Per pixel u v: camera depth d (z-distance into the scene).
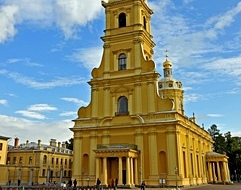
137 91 44.56
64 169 85.38
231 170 87.31
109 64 48.00
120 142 43.38
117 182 39.84
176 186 37.00
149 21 53.31
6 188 35.75
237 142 95.38
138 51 46.50
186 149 44.28
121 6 50.16
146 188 37.50
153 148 41.06
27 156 76.88
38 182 71.31
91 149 44.72
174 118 41.22
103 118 45.38
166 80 70.25
